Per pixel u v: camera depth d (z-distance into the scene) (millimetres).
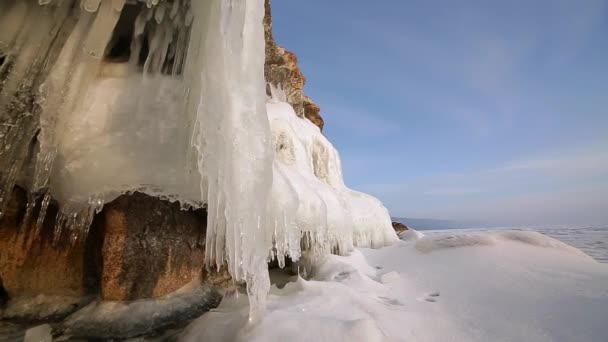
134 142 2887
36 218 3172
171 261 3535
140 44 3232
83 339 2803
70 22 2848
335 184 7758
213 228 2822
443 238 5105
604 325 2223
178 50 3254
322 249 5129
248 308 3049
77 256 3336
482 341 2279
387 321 2580
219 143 2713
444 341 2309
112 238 3193
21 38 2740
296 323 2422
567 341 2137
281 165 5094
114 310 3055
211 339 2596
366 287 3623
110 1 2779
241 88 2832
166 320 3188
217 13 2758
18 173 2674
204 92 2705
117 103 2896
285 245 3803
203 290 3822
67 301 3221
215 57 2717
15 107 2660
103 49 2838
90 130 2793
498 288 3199
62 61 2738
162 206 3543
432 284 3670
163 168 2984
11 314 2959
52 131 2672
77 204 2861
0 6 2723
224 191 2729
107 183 2846
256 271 2746
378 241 6891
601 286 2898
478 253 4238
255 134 2873
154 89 3045
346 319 2549
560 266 3568
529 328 2369
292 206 3914
